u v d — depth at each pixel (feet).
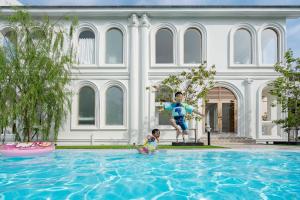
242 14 54.90
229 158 30.40
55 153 33.24
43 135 43.86
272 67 54.95
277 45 56.29
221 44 55.72
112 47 56.80
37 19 54.95
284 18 55.52
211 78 50.14
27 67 40.47
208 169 24.70
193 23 55.77
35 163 27.71
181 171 23.76
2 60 40.42
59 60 45.42
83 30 56.80
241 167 25.68
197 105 49.34
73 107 54.39
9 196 16.37
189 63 55.88
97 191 17.49
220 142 51.62
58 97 43.34
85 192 17.24
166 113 53.57
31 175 22.34
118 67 55.21
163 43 56.70
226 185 19.11
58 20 54.39
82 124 55.21
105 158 30.40
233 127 55.26
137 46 55.21
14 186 18.71
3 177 21.59
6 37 54.39
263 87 55.01
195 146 40.37
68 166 26.05
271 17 55.67
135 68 54.80
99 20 56.18
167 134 53.88
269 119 57.47
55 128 44.70
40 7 53.16
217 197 16.29
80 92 55.72
